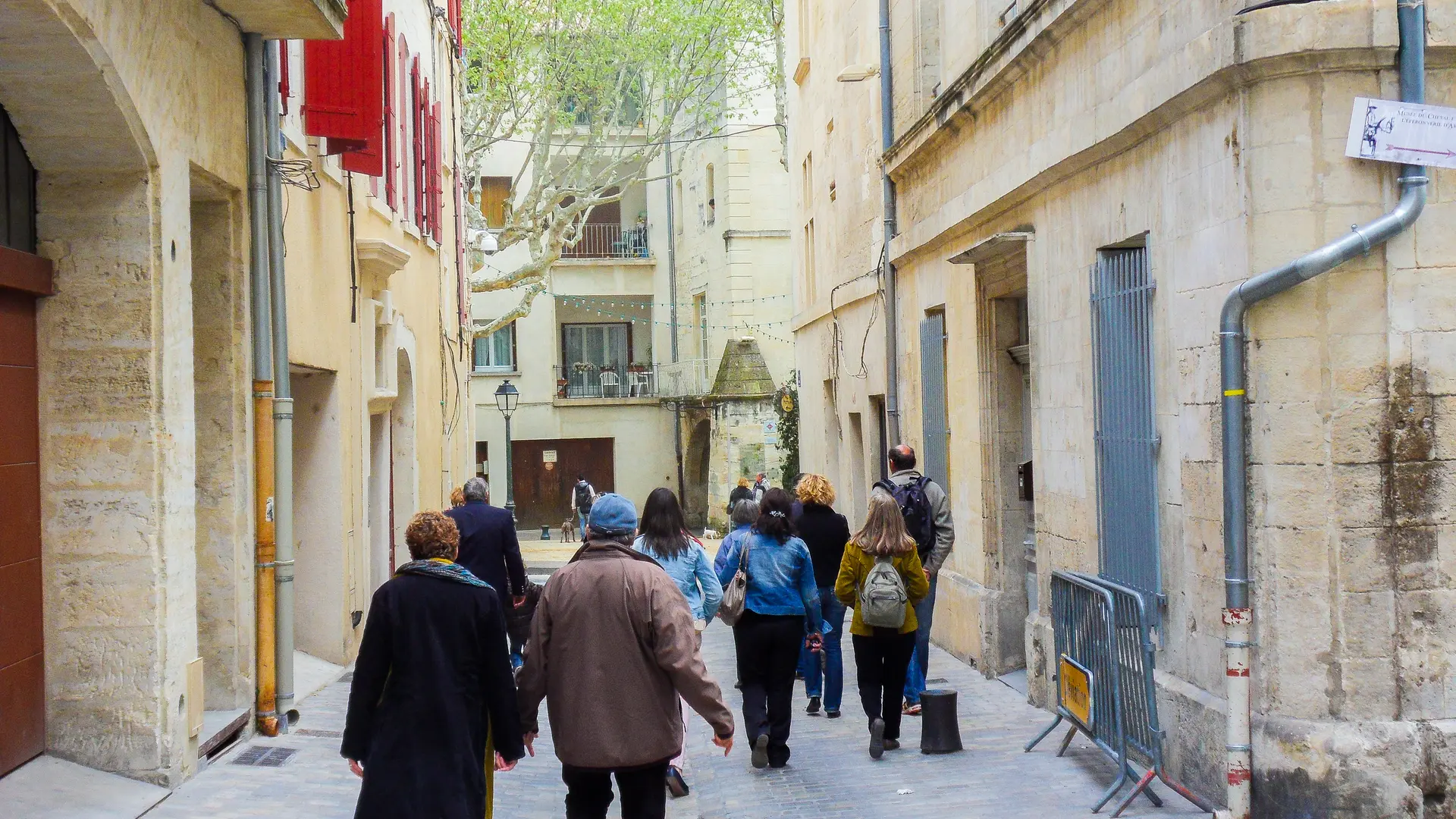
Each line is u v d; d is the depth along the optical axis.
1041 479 10.48
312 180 10.77
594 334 48.09
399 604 5.48
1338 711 6.61
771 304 41.47
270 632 9.07
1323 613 6.60
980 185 11.95
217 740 8.23
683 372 45.06
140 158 7.18
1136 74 8.16
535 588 11.52
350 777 7.95
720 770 9.04
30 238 7.16
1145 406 8.15
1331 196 6.55
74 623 7.23
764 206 41.38
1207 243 7.20
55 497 7.25
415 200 17.09
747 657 8.98
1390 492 6.59
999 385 12.35
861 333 19.09
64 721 7.21
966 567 13.38
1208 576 7.27
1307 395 6.60
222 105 8.47
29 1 5.83
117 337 7.26
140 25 6.99
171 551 7.39
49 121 6.87
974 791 7.82
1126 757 7.40
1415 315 6.58
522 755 5.63
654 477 46.25
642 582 5.83
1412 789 6.50
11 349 6.93
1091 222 9.17
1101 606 7.79
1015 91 10.88
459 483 22.05
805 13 24.23
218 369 8.84
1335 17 6.39
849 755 9.19
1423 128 6.46
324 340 11.31
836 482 23.06
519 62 33.62
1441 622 6.61
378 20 10.88
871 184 18.09
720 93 41.59
